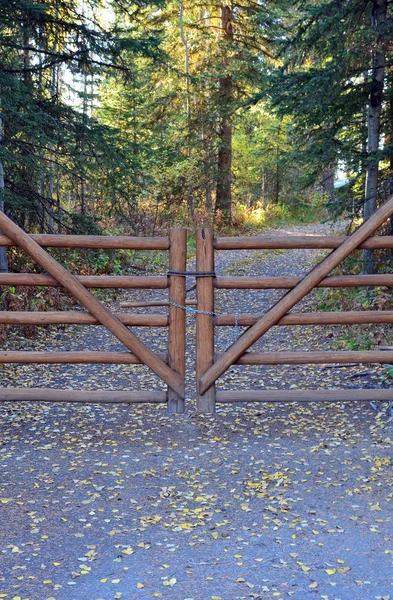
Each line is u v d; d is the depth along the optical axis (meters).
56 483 4.60
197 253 5.73
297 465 4.89
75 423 5.97
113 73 11.91
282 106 10.52
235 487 4.53
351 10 9.84
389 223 10.91
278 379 7.31
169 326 5.77
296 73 10.12
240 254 19.58
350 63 9.49
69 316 5.68
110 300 13.06
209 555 3.60
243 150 33.72
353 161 10.36
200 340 5.79
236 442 5.42
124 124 24.48
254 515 4.10
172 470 4.84
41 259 5.59
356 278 5.70
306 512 4.12
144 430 5.77
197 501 4.31
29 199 11.77
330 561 3.52
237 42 24.75
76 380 7.48
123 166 11.90
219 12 25.30
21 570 3.44
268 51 24.55
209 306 5.76
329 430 5.64
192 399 6.68
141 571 3.44
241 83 25.38
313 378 7.24
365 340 8.27
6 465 4.93
